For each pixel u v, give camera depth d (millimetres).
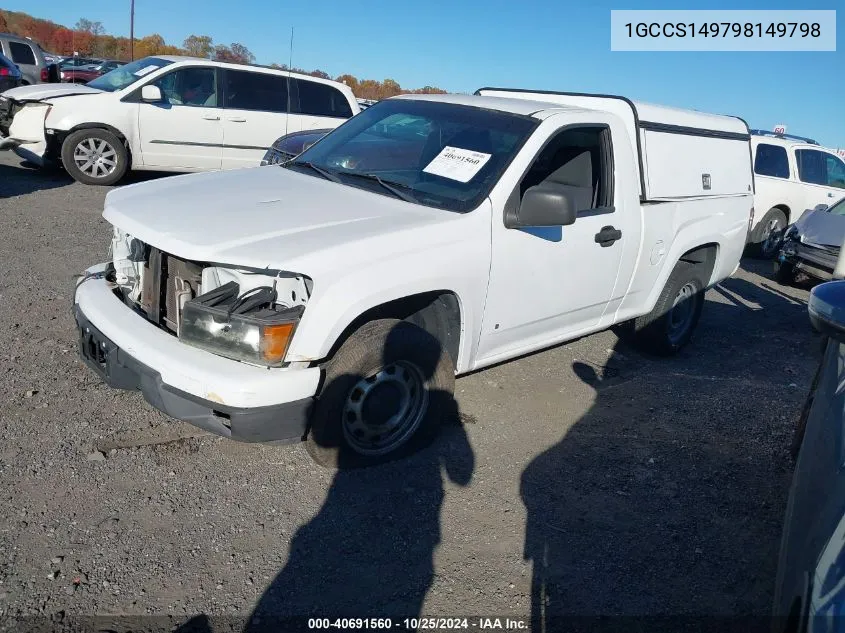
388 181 4004
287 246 3070
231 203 3586
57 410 3809
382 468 3645
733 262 5906
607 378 5234
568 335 4586
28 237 6957
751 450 4328
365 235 3240
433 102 4551
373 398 3461
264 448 3695
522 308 4012
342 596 2779
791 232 9156
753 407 4988
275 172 4344
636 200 4633
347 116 11734
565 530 3334
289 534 3084
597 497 3635
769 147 11156
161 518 3084
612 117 4508
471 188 3785
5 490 3121
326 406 3236
